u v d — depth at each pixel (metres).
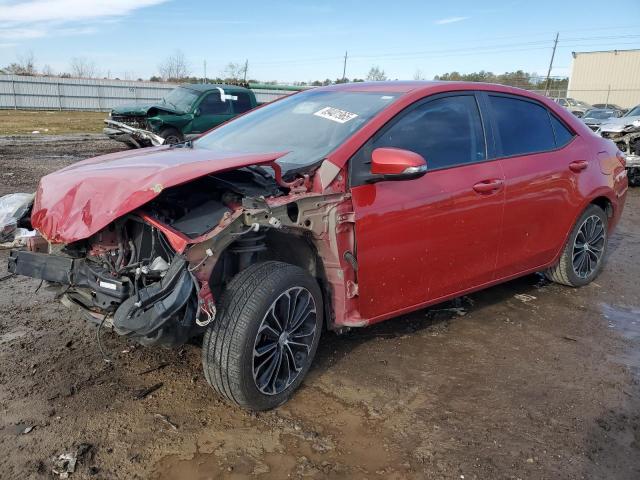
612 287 5.26
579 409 3.16
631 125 11.78
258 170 3.14
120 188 2.79
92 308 3.04
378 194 3.28
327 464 2.63
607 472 2.65
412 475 2.58
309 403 3.12
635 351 3.93
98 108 38.22
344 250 3.19
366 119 3.48
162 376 3.32
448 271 3.76
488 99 4.14
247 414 2.99
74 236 2.72
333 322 3.34
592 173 4.82
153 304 2.50
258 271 2.90
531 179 4.19
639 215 8.90
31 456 2.59
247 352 2.77
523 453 2.76
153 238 2.77
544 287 5.20
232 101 15.73
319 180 3.11
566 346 3.97
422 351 3.80
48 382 3.20
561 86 44.75
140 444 2.71
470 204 3.73
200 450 2.69
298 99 4.38
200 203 2.95
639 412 3.15
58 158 13.48
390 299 3.48
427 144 3.63
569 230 4.74
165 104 15.42
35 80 35.94
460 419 3.03
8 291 4.56
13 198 3.59
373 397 3.21
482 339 4.03
